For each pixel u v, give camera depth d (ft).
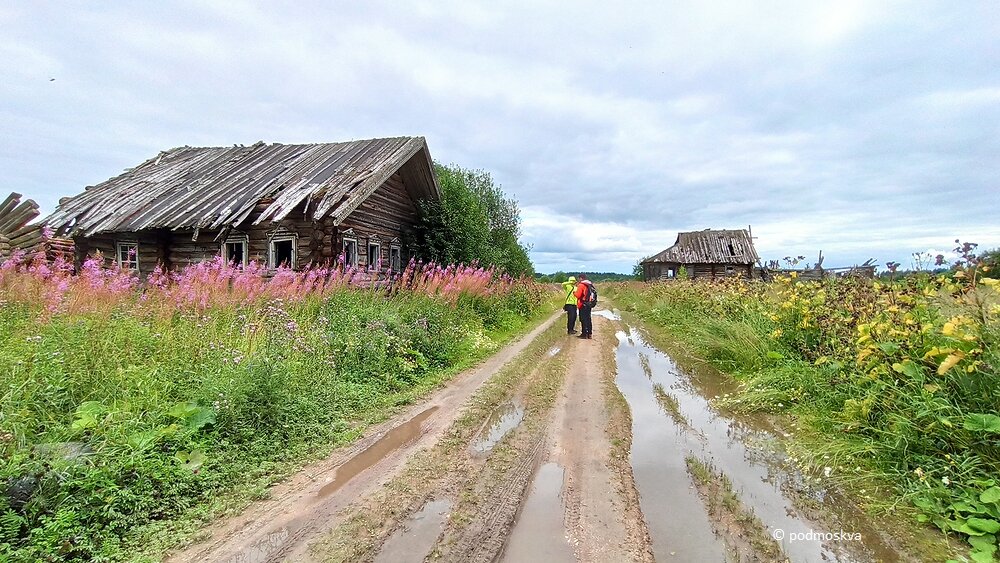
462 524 9.56
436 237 51.16
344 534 9.21
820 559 8.34
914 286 16.25
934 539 8.92
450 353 26.09
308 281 27.89
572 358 27.45
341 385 18.53
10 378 12.19
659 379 22.31
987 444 10.36
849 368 15.99
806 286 23.77
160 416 12.69
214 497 10.65
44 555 8.11
